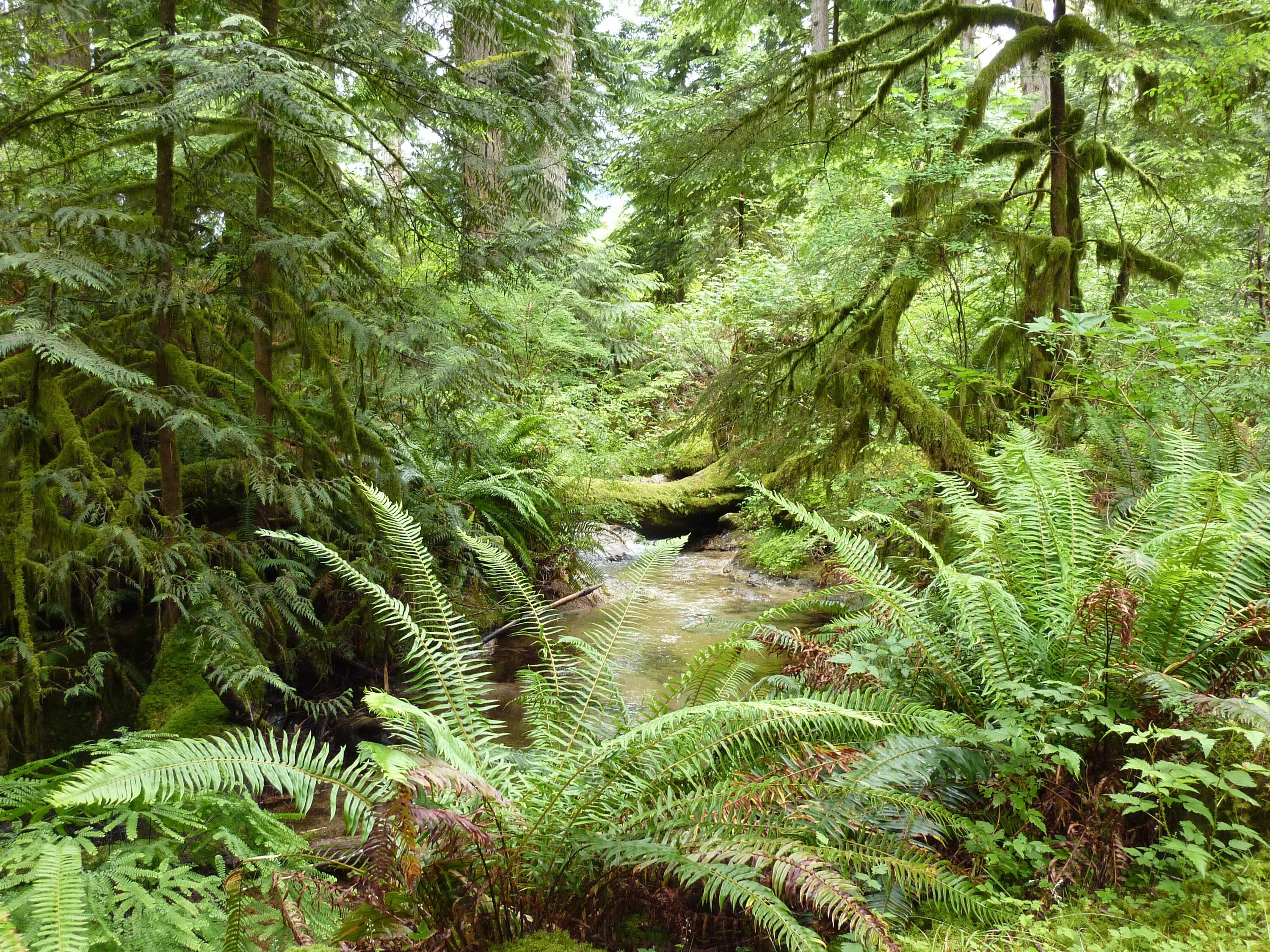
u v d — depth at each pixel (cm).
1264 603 240
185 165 457
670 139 612
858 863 215
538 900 214
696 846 211
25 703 330
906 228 549
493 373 500
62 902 175
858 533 563
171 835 229
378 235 506
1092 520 295
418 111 443
